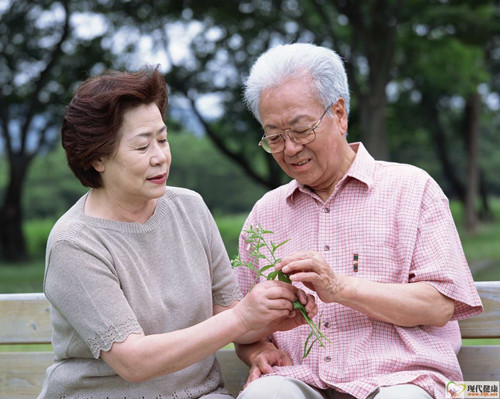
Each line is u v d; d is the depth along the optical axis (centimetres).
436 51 1600
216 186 3897
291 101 232
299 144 236
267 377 225
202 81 1730
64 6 1606
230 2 1484
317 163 240
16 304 272
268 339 260
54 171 3419
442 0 1443
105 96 216
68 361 233
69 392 231
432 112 2170
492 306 255
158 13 1509
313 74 234
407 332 230
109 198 231
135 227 231
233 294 253
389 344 231
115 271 223
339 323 237
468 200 2166
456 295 226
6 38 1670
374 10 1360
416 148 2986
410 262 233
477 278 1106
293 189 256
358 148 254
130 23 1592
